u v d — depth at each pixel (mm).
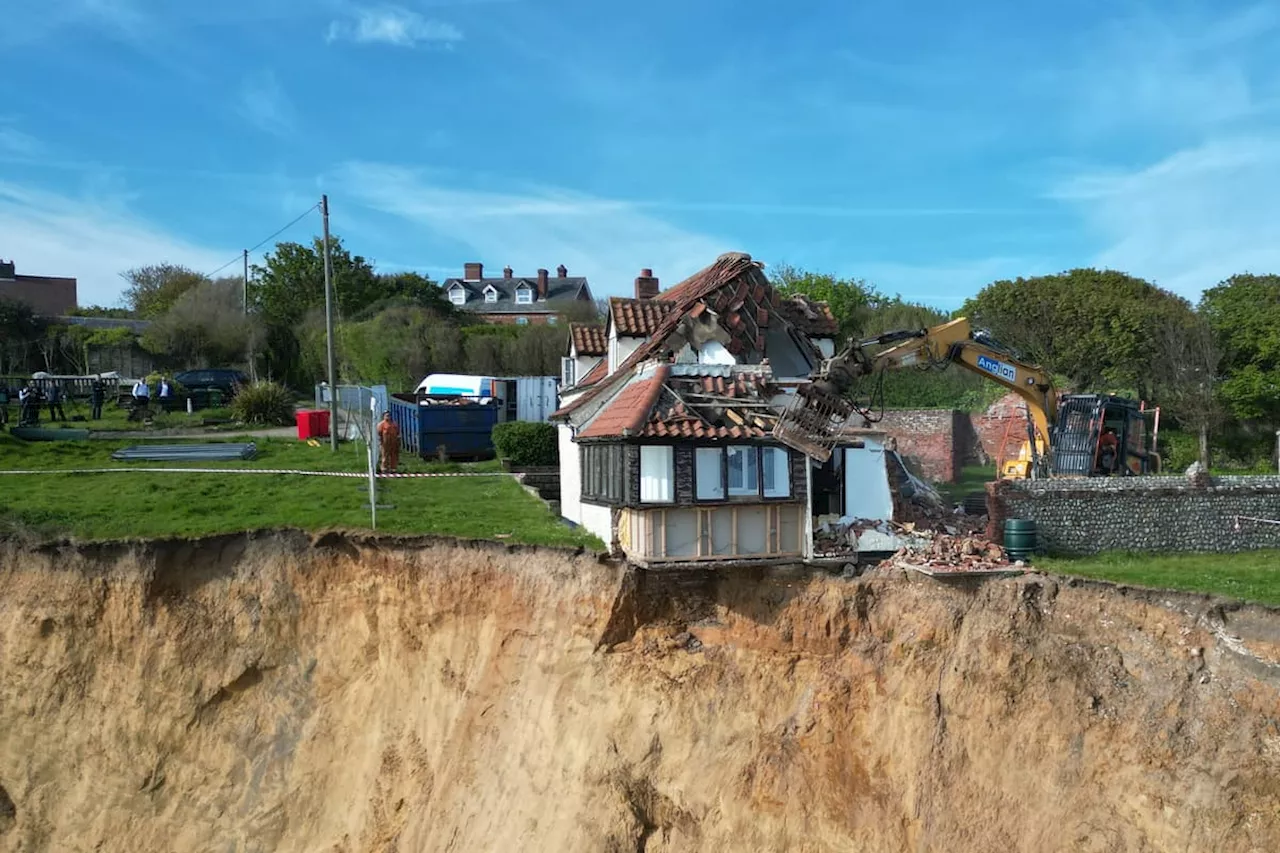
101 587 20281
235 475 27891
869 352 24656
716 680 17203
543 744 17469
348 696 19656
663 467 16875
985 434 36500
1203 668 14352
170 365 50688
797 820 15867
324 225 33125
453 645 19109
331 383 33125
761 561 17203
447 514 22734
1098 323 42062
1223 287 48469
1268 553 21078
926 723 15797
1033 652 15422
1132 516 20984
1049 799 14547
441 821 17906
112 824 19609
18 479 26578
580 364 29984
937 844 15023
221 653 20047
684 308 23312
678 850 16281
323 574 20266
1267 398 35062
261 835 19016
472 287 76812
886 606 16750
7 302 52062
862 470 19453
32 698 20141
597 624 17531
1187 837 13492
